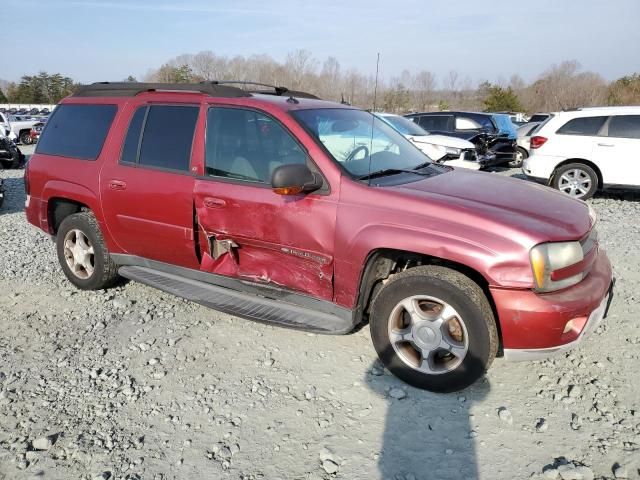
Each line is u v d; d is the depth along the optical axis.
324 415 3.13
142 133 4.34
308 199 3.46
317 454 2.82
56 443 2.92
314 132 3.62
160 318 4.45
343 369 3.61
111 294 4.98
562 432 2.95
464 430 2.98
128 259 4.65
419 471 2.68
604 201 9.87
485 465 2.71
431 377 3.28
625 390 3.32
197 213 3.95
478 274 3.18
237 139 3.82
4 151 14.39
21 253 6.45
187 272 4.29
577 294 3.08
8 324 4.41
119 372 3.63
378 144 4.07
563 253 3.02
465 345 3.14
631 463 2.70
